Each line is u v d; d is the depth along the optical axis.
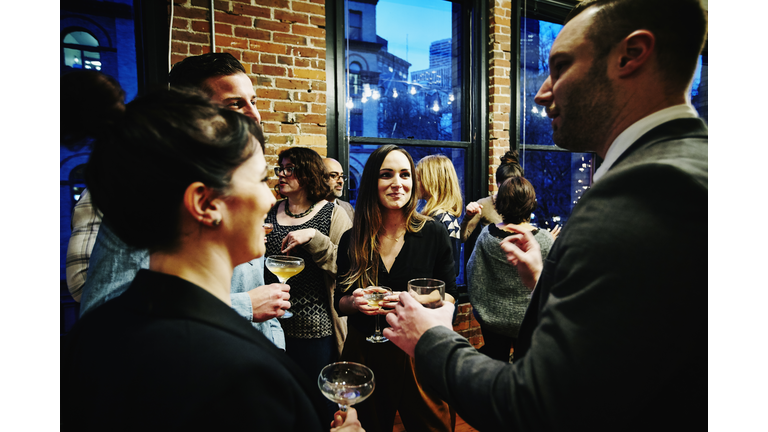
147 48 2.14
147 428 0.37
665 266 0.40
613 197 0.46
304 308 1.71
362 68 2.82
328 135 2.66
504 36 3.12
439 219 2.38
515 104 3.26
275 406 0.41
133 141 0.41
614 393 0.41
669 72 0.52
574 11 0.61
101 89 0.41
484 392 0.50
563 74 0.59
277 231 1.83
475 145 3.17
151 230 0.44
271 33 2.34
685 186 0.41
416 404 1.34
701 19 0.50
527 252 0.92
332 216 1.87
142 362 0.39
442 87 3.12
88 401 0.41
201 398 0.37
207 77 1.00
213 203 0.45
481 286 1.91
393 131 2.98
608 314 0.42
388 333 0.70
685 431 0.44
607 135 0.58
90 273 0.67
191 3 2.16
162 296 0.43
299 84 2.43
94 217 0.85
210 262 0.48
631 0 0.53
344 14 2.63
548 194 3.50
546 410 0.43
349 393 0.70
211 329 0.42
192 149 0.42
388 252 1.50
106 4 2.11
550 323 0.46
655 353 0.40
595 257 0.44
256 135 0.52
